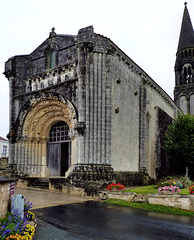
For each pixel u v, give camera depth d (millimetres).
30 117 20766
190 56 47000
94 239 6992
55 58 19922
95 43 17141
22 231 6348
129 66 21047
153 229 8133
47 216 9359
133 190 15148
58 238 6953
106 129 16625
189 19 49312
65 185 15930
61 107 18906
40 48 21531
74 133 16375
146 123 23797
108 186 14188
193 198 11469
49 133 21578
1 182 6758
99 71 16969
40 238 6891
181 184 15320
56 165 20594
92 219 9125
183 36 48469
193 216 10242
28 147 20938
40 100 19797
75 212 10180
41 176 20828
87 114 16359
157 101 28203
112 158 17453
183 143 23109
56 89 18750
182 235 7574
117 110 18266
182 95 46219
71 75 18297
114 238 7137
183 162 23688
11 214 6773
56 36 20188
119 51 19156
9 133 21391
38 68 21453
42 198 13414
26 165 20672
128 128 20234
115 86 18531
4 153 42031
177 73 47469
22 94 21453
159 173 25500
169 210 11062
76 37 18781
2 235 5504
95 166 15883
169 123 29375
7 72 22516
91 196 14242
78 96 16891
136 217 9742
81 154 15797
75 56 18641
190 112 44750
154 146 25609
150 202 12391
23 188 18422
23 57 22469
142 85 23172
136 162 21188
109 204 12227
